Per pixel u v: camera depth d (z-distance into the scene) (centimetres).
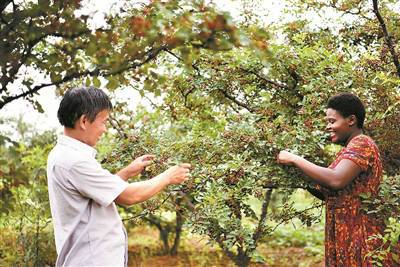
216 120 411
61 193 224
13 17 208
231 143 321
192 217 306
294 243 788
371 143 290
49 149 568
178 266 655
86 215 226
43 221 550
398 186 302
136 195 229
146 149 343
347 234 289
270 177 319
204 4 186
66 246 224
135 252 722
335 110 300
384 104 349
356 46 408
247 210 323
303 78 357
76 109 226
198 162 327
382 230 292
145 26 190
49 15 207
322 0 386
